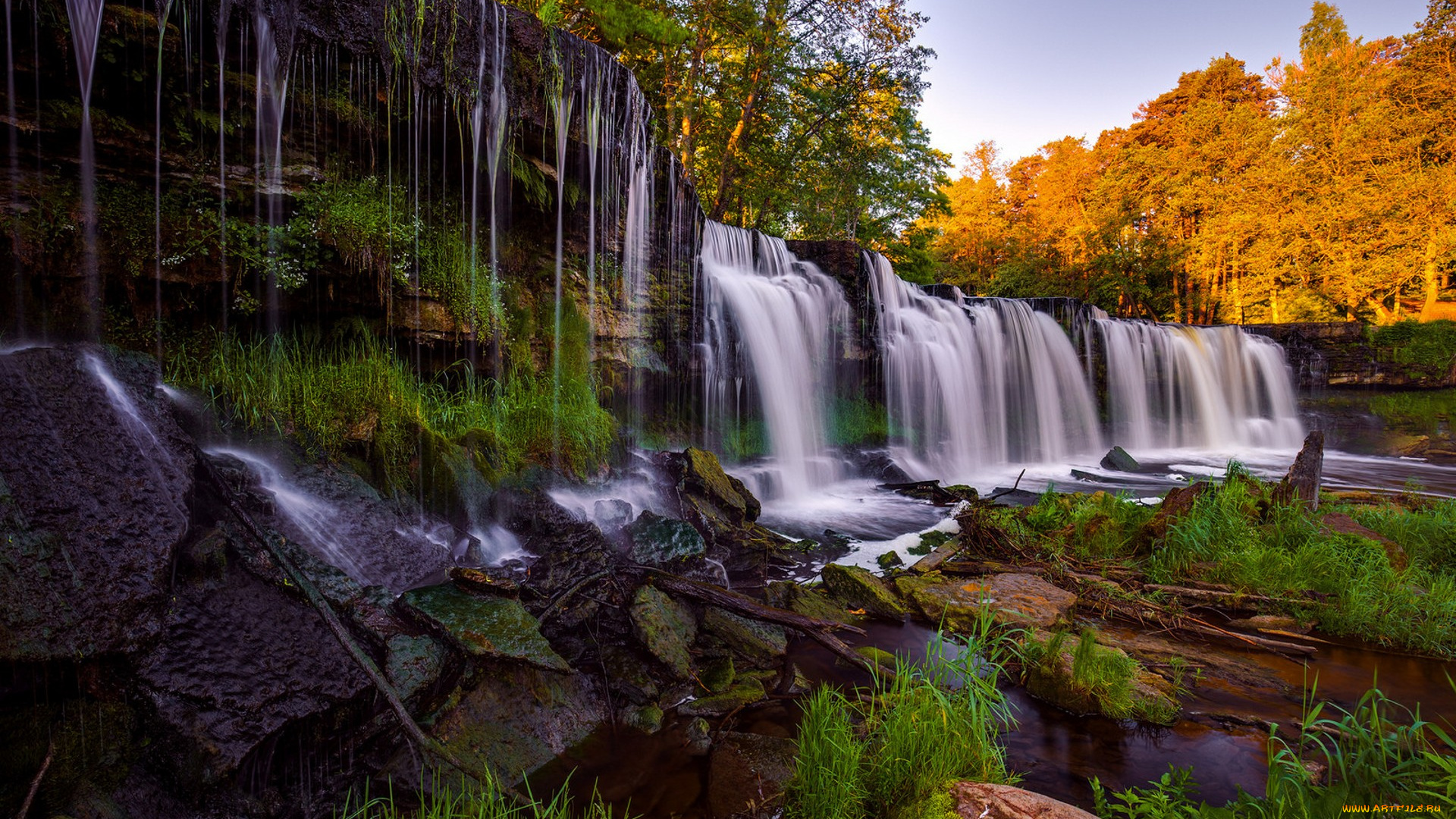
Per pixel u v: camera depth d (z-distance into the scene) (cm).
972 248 5028
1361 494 1030
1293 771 325
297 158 619
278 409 535
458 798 313
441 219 754
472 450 630
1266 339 2427
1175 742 407
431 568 495
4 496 286
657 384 1082
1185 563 680
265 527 405
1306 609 606
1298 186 3275
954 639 550
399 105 679
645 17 1334
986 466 1652
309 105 616
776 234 2441
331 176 641
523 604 461
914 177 2662
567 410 791
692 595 515
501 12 764
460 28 718
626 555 570
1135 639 563
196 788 273
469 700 370
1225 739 411
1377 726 341
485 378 784
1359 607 581
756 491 1030
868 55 1919
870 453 1309
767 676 474
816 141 2141
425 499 573
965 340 1673
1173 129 4050
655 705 422
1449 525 777
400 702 335
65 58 468
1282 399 2381
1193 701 460
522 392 779
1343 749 388
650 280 1062
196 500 384
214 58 550
